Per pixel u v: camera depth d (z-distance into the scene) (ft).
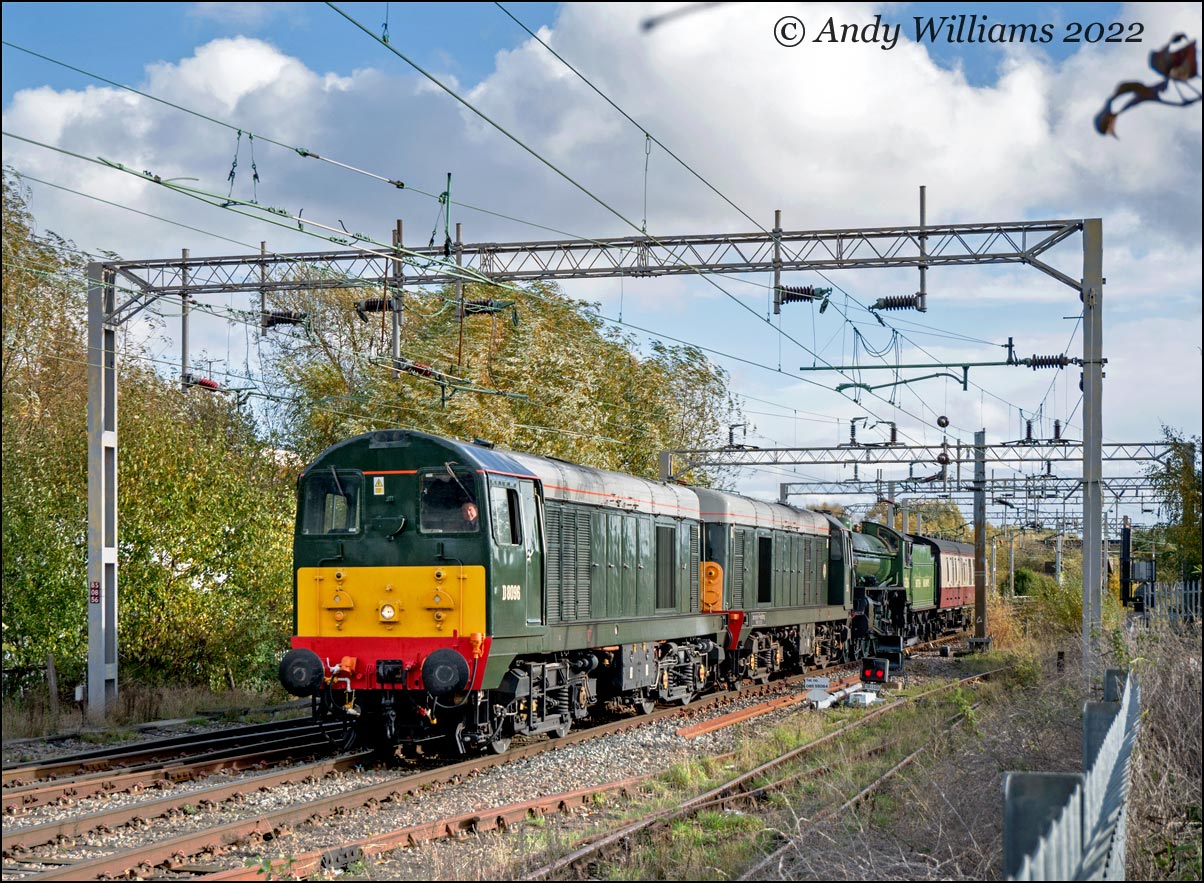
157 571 81.87
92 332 72.64
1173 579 78.02
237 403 109.70
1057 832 20.71
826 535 110.42
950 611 182.09
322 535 52.80
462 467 51.55
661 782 47.39
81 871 30.94
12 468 77.25
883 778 45.03
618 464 130.41
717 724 65.57
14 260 84.02
